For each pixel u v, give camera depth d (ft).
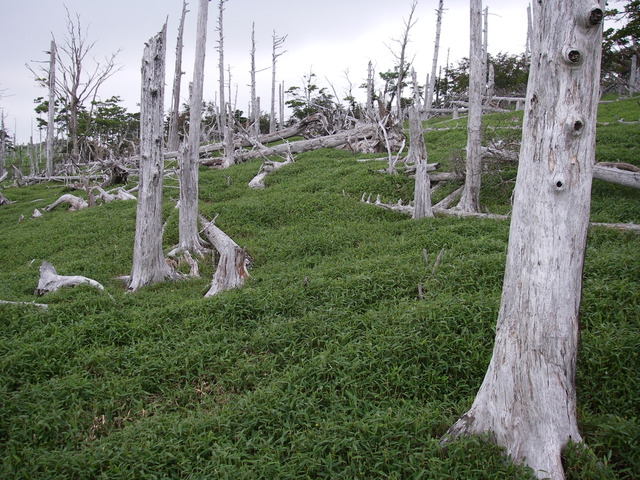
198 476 14.87
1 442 17.08
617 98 110.63
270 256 39.83
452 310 22.02
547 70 13.00
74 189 96.58
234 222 49.70
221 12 107.86
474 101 43.86
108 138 161.68
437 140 81.92
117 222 55.93
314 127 100.63
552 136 13.03
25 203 88.94
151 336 24.67
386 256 33.17
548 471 13.23
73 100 112.37
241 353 22.54
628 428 14.56
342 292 26.61
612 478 13.04
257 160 91.56
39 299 31.94
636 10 51.47
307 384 19.21
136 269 36.11
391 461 14.64
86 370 21.77
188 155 42.86
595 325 20.45
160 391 20.65
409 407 17.24
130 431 17.29
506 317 14.30
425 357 19.74
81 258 45.09
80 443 17.44
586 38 12.51
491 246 31.89
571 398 13.75
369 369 19.58
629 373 17.34
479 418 15.03
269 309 26.40
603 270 24.95
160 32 34.60
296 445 15.81
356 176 60.64
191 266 39.81
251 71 124.47
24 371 21.29
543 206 13.29
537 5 13.33
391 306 24.66
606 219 37.14
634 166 44.01
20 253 50.57
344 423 16.35
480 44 43.29
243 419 17.54
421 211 44.57
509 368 14.07
